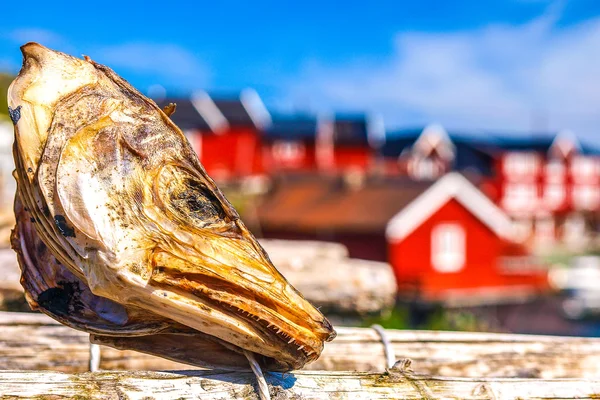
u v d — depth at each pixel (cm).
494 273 2709
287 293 192
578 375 319
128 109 191
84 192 176
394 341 319
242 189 3662
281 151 5075
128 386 198
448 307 2562
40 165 176
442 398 224
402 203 2600
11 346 293
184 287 180
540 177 5781
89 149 181
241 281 186
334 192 2870
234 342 189
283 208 2809
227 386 203
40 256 197
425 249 2586
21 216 199
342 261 650
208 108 4478
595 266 4056
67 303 196
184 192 192
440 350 318
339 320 552
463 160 5912
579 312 3066
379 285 556
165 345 205
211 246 187
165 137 193
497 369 315
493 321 2689
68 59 192
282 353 193
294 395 208
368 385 222
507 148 5869
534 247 5259
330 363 304
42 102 183
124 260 175
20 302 403
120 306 195
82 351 295
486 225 2700
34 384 193
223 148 4459
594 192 6062
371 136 5166
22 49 189
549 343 330
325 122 5088
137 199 182
